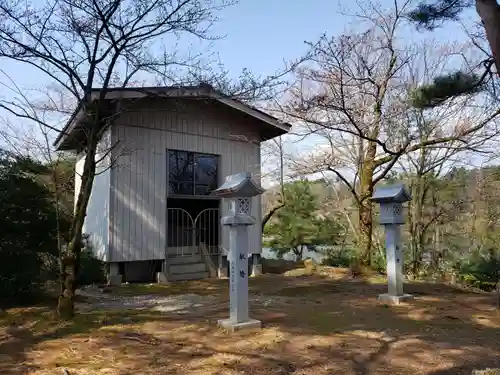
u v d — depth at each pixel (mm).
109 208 8859
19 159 6172
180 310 6004
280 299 6910
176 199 10562
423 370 3619
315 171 11289
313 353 3982
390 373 3545
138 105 9195
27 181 6168
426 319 5449
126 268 9461
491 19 3391
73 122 6578
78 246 5273
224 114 10875
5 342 4266
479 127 8453
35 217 6098
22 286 6027
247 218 4859
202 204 11266
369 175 10523
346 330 4801
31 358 3801
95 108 5668
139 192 9273
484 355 4020
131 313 5656
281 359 3807
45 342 4270
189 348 4082
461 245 13477
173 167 10008
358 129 8844
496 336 4680
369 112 10320
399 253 6816
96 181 9703
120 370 3496
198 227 10734
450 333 4773
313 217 16406
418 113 9930
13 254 5867
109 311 5797
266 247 17172
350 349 4113
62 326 4832
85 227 10477
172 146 9867
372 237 11875
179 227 10633
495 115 8094
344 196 14375
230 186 4844
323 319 5336
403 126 11805
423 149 10555
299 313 5676
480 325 5180
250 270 11047
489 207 13461
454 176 12711
